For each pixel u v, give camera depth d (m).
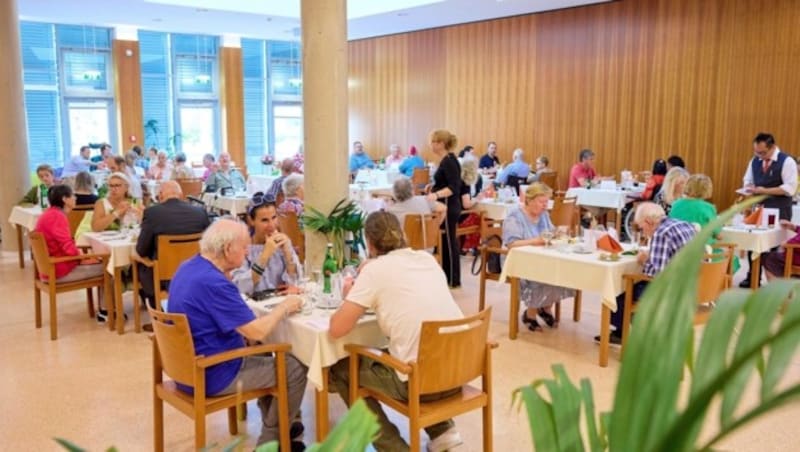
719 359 0.72
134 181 7.76
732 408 0.70
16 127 7.17
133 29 11.27
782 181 5.66
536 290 4.34
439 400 2.46
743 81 7.52
